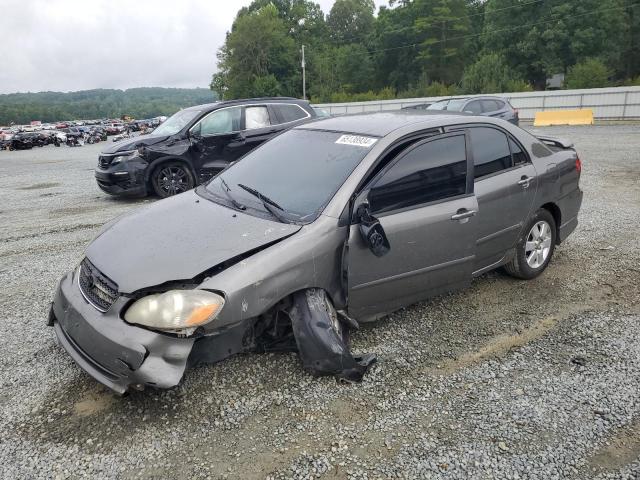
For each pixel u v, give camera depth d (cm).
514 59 5906
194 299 276
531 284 470
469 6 7462
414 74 7394
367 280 337
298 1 9594
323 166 364
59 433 281
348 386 317
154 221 351
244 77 7869
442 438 275
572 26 5447
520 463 258
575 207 510
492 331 386
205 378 324
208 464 258
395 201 348
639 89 2762
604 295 445
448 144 385
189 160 936
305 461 259
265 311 303
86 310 298
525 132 458
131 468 256
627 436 276
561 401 304
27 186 1262
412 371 335
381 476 250
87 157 2245
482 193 396
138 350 269
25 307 449
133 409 299
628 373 330
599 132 2044
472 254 388
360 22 10056
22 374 338
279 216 334
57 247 641
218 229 324
